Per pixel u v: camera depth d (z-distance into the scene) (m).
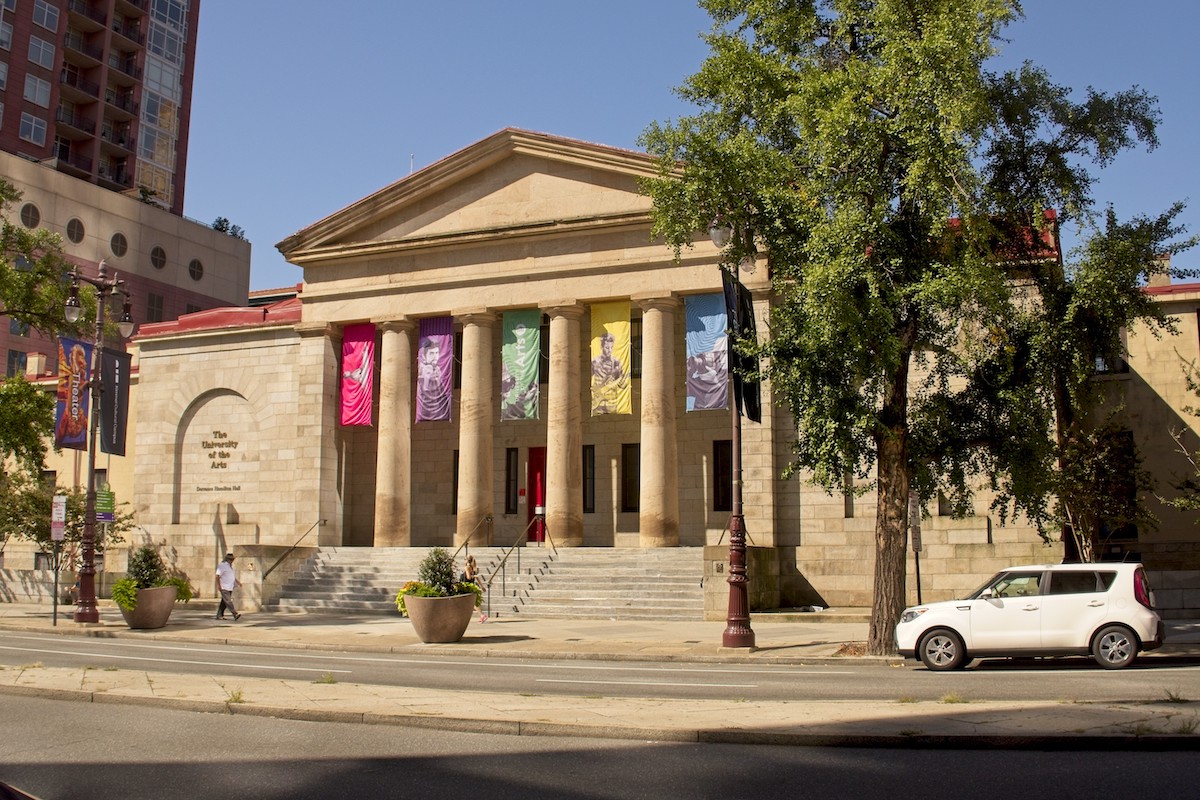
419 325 40.09
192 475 42.75
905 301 19.62
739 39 20.95
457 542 37.06
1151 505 34.50
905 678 16.25
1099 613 17.38
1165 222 21.89
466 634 25.53
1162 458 34.47
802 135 19.98
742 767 9.29
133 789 8.78
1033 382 20.47
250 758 9.98
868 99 19.11
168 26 84.56
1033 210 20.30
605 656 20.73
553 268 37.38
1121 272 20.86
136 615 27.75
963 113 18.03
